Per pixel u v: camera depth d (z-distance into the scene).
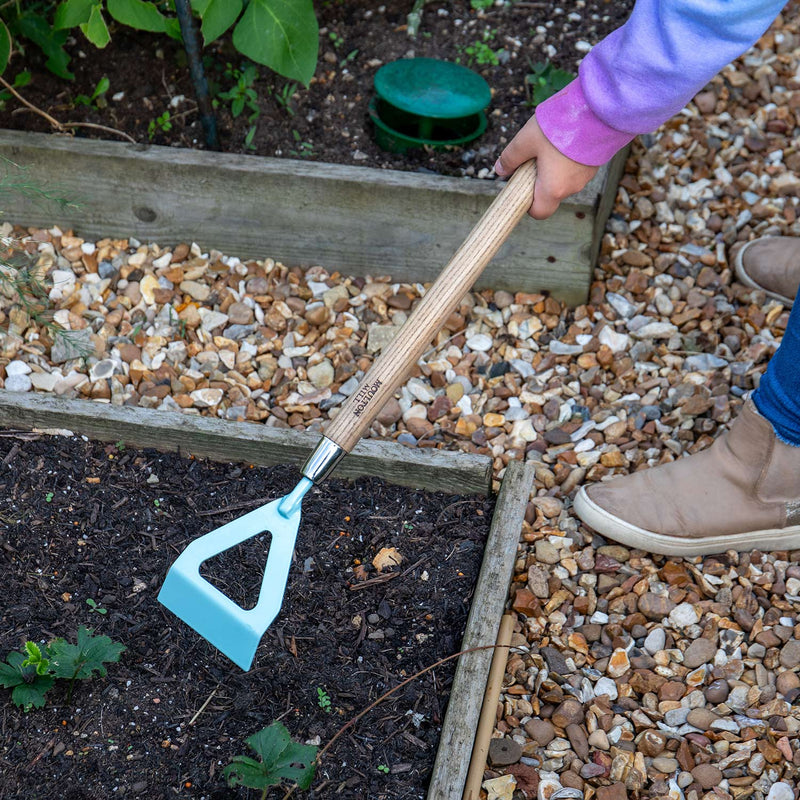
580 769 1.65
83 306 2.40
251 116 2.60
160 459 2.00
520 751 1.65
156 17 2.35
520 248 2.38
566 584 1.93
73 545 1.84
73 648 1.57
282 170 2.38
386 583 1.82
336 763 1.56
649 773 1.66
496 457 2.16
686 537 1.94
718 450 1.94
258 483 1.97
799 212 2.75
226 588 1.78
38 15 2.54
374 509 1.94
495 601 1.73
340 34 2.79
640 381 2.33
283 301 2.46
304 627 1.74
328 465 1.44
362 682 1.67
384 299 2.46
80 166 2.44
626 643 1.84
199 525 1.89
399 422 2.23
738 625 1.86
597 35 2.85
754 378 2.30
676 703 1.75
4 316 2.33
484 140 2.60
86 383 2.23
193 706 1.62
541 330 2.42
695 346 2.40
